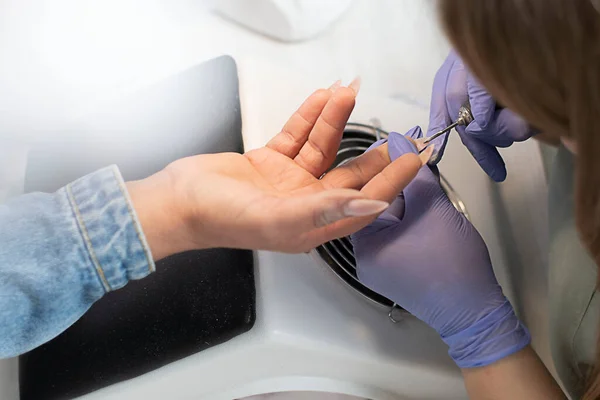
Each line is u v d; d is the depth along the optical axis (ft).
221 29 3.06
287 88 2.28
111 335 1.94
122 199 1.61
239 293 1.84
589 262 1.70
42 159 2.40
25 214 1.61
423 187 2.00
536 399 1.76
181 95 2.33
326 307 1.88
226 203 1.52
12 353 1.67
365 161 1.90
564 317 1.88
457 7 1.01
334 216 1.38
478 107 1.96
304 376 1.98
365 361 1.89
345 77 2.97
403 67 2.96
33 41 2.61
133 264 1.65
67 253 1.59
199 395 2.03
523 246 2.31
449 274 1.87
